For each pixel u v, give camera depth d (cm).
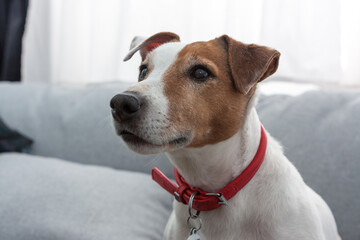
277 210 106
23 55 307
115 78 260
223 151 107
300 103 177
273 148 118
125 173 186
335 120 165
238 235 108
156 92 100
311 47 211
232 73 104
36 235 139
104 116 216
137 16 255
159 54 114
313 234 106
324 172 157
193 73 105
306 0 211
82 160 212
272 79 218
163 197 173
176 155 110
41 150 223
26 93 248
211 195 107
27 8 301
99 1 268
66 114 227
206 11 236
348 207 148
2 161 190
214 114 104
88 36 288
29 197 156
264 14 213
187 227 118
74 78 288
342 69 209
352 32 204
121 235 142
